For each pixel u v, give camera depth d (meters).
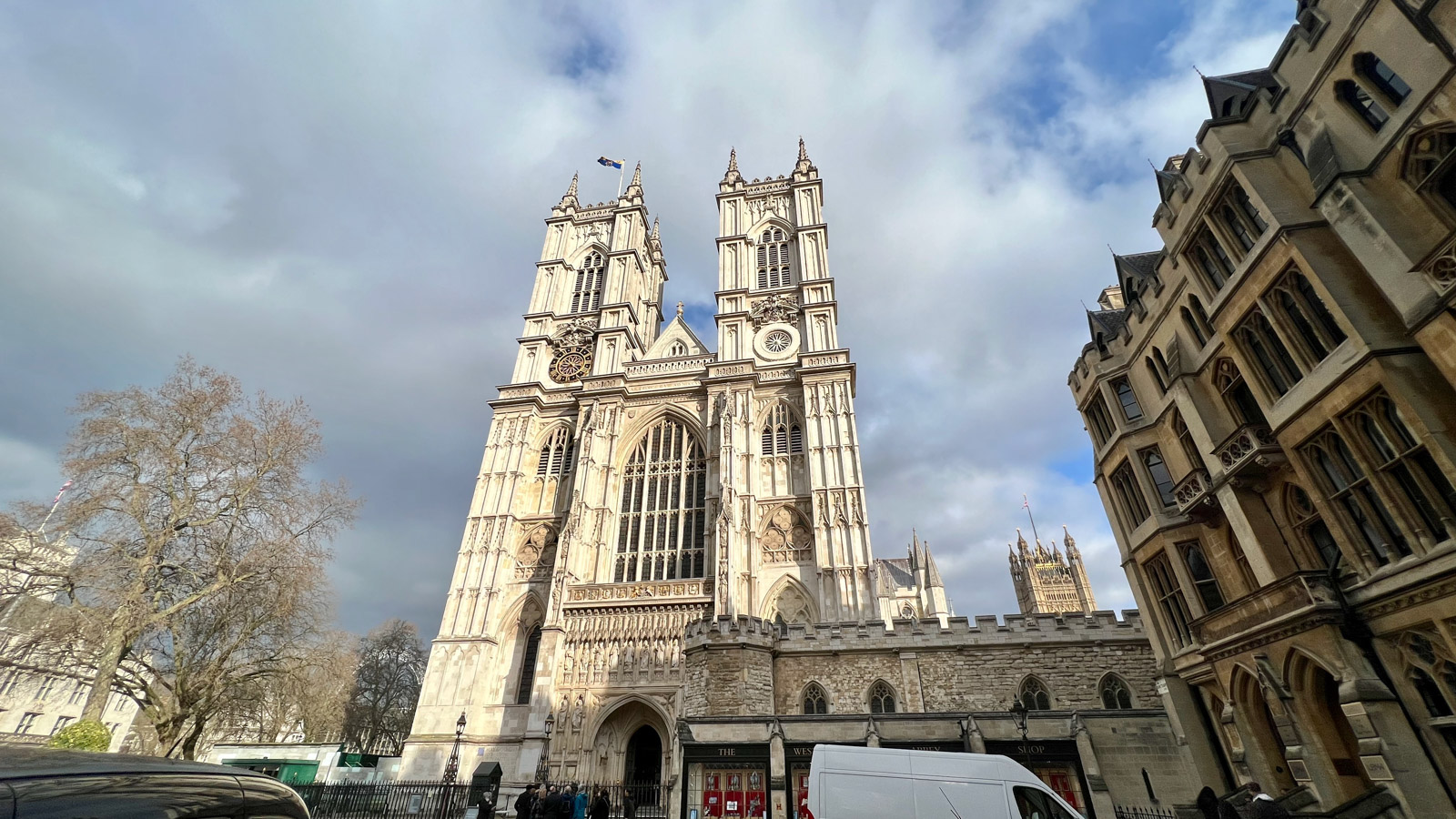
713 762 27.91
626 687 45.91
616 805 36.59
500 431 63.50
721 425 57.59
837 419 57.28
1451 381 15.59
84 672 32.59
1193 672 26.12
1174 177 25.56
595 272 76.44
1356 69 17.91
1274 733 21.58
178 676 34.81
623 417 62.75
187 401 36.25
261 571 35.84
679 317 73.94
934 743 27.59
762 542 53.81
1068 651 34.16
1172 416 26.94
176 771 5.27
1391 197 17.22
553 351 70.38
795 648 36.41
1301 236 19.28
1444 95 15.65
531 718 45.41
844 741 27.81
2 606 30.33
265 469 38.09
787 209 75.31
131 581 31.58
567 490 61.16
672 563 54.72
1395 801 15.83
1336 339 18.94
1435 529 16.62
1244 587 23.66
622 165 89.88
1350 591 18.78
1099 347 32.06
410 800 32.47
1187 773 26.41
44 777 4.29
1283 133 20.27
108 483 32.88
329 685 49.16
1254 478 22.41
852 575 49.72
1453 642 15.94
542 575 55.56
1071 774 26.28
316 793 32.94
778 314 66.75
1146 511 28.95
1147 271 30.16
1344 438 18.48
